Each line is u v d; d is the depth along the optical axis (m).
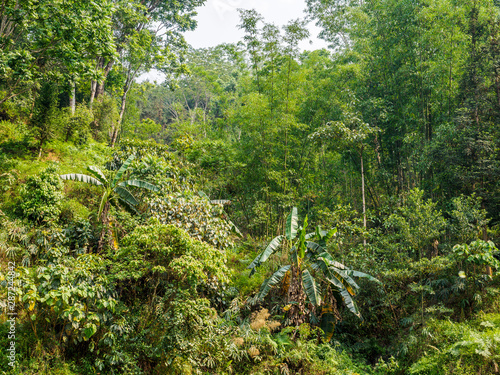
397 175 14.27
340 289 9.15
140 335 6.60
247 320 8.40
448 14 11.53
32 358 5.68
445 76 12.28
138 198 9.62
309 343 8.16
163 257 7.38
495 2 13.66
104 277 6.49
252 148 13.77
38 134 12.25
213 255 7.37
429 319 8.99
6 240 7.64
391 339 9.85
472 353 7.05
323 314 9.40
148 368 6.55
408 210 10.05
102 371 6.11
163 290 7.79
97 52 11.12
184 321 6.59
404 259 10.34
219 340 7.09
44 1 9.97
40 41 10.74
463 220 9.48
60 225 8.66
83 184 10.73
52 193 8.71
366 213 11.69
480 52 10.84
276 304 9.81
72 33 10.30
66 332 6.30
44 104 13.05
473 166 10.27
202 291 8.62
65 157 12.86
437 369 7.36
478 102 10.77
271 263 10.77
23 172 10.48
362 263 10.36
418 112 12.91
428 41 12.31
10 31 10.90
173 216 8.61
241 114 14.16
